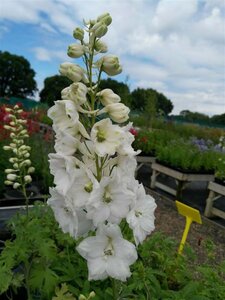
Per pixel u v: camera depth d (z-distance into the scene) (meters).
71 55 1.63
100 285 2.34
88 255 1.53
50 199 1.62
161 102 42.47
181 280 2.50
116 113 1.60
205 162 7.69
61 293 2.02
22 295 2.63
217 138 16.59
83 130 1.52
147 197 1.76
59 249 2.78
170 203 7.32
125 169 1.58
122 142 1.54
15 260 2.30
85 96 1.53
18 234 2.36
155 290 2.19
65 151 1.54
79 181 1.51
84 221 1.57
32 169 3.01
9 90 55.78
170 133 11.56
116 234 1.52
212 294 2.22
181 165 7.54
